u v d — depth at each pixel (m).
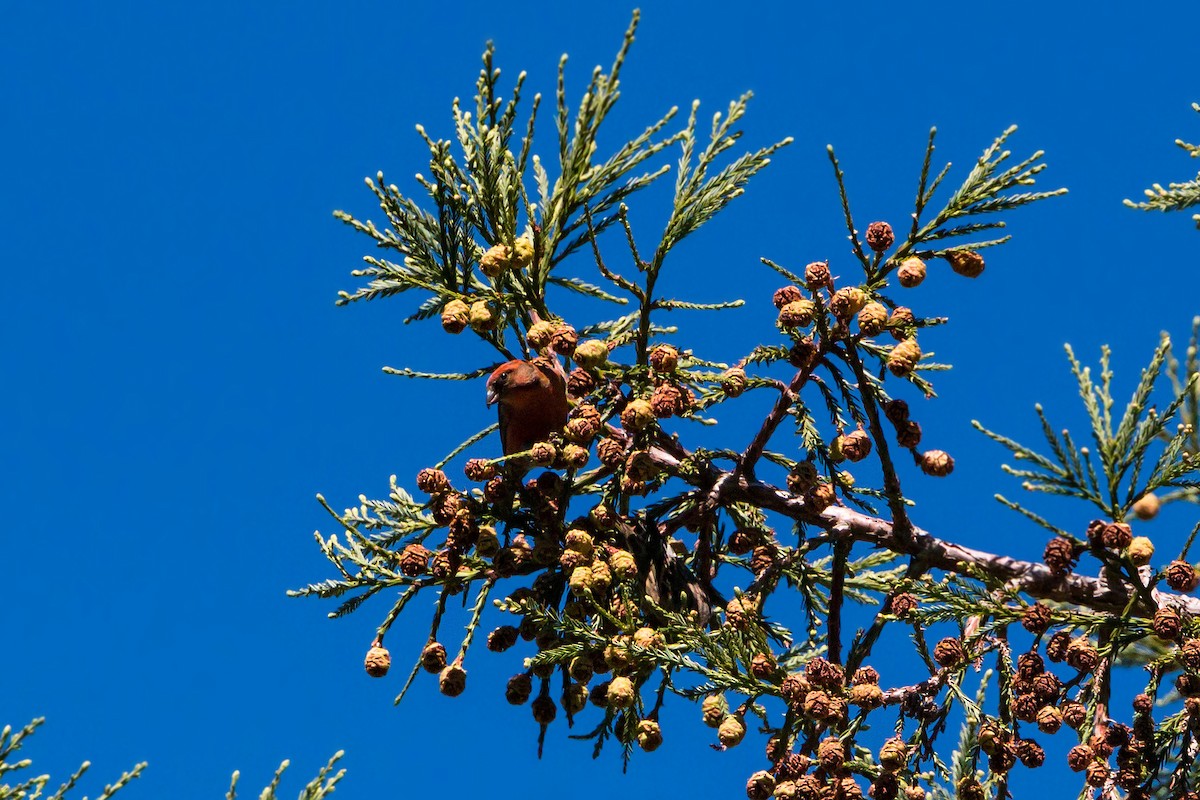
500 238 12.77
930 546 11.99
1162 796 10.93
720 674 11.25
